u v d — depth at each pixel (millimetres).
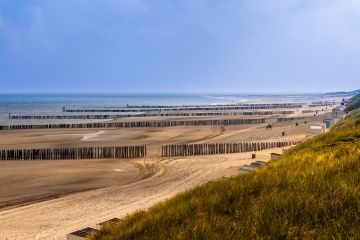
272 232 6266
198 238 6523
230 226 6738
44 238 15883
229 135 62531
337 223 6102
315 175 8914
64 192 26344
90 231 12398
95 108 174750
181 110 153875
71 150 42562
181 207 8219
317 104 199000
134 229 7695
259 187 8742
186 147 43812
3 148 50656
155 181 28688
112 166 36906
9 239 16078
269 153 40188
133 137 62125
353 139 17484
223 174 29281
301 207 6855
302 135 53281
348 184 7672
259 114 122188
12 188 27703
